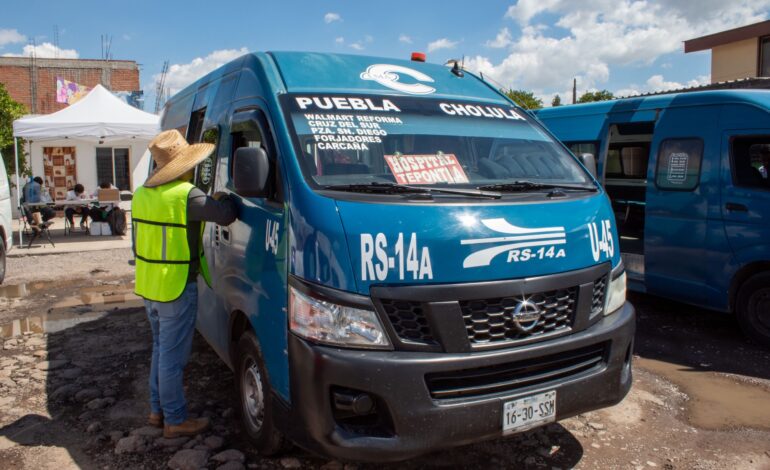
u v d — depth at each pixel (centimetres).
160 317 380
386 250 292
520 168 395
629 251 757
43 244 1327
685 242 651
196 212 371
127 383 501
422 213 304
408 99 405
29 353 584
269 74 386
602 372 330
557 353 316
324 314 292
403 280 291
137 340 621
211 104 487
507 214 321
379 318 288
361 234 293
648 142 893
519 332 307
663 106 691
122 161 1969
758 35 1931
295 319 304
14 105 1638
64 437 405
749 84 1059
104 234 1462
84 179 1930
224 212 378
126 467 364
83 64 2398
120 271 1023
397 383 281
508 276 307
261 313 340
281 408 318
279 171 340
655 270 688
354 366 281
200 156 380
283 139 344
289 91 375
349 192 317
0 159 959
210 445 382
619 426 420
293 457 370
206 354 565
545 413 311
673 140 668
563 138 842
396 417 282
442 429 287
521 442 394
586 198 365
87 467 365
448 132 391
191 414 434
